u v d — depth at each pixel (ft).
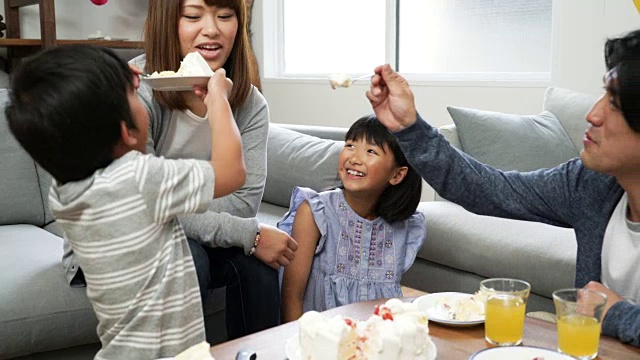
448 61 13.28
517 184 5.14
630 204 4.58
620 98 4.07
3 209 7.69
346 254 6.48
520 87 11.41
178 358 3.40
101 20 14.14
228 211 6.03
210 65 5.74
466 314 4.27
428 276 8.30
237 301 5.97
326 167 8.83
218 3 5.62
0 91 8.05
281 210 9.17
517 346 3.70
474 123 8.93
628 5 10.00
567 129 9.29
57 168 3.98
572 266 6.80
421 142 4.78
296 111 15.30
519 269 7.25
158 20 5.71
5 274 5.89
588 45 10.53
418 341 3.62
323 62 15.53
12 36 12.69
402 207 6.45
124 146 4.16
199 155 6.06
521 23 12.07
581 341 3.65
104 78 3.94
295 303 6.44
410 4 13.74
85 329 5.93
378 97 4.71
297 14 15.92
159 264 4.17
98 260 4.07
